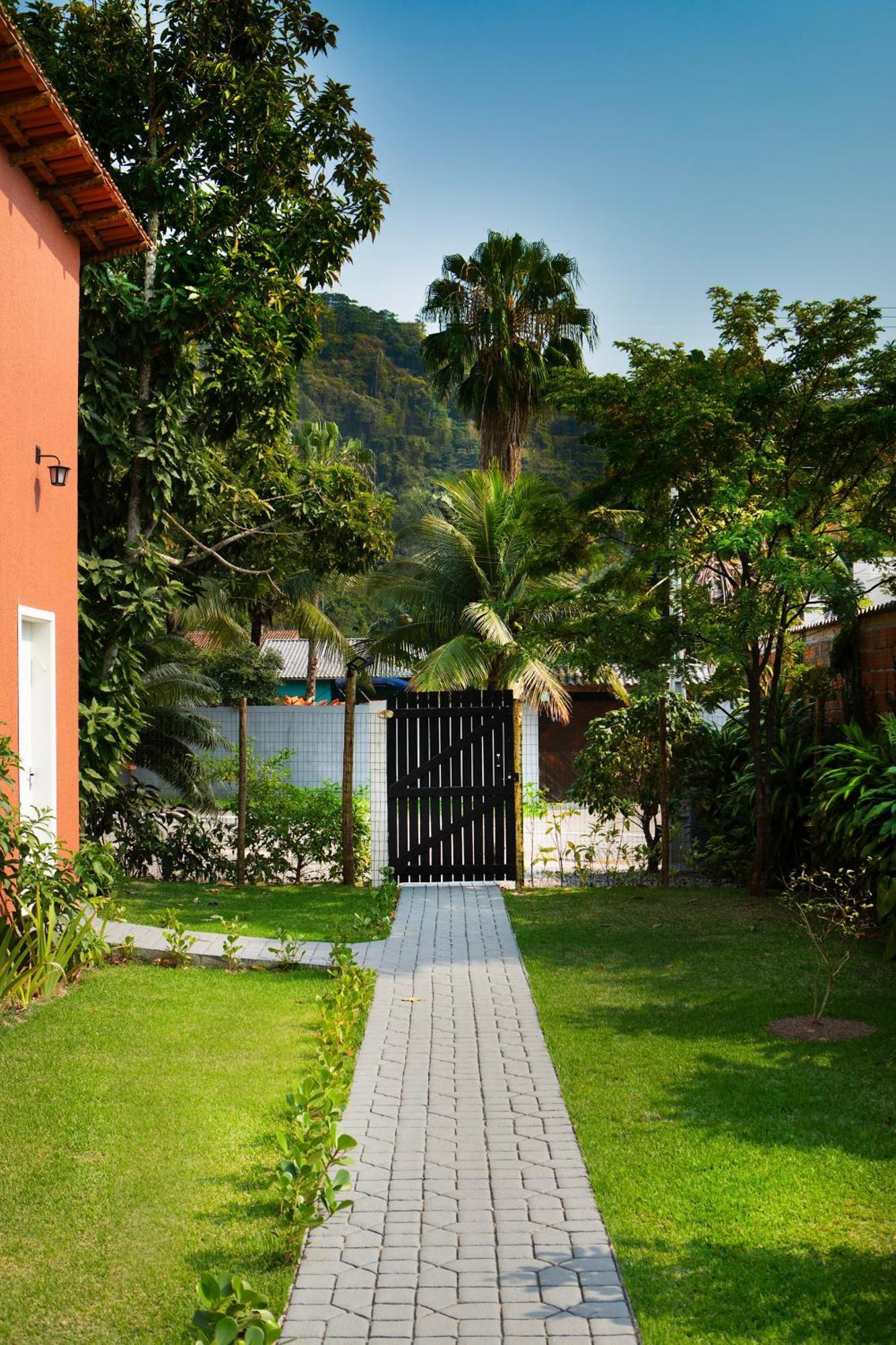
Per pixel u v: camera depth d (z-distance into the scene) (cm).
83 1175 445
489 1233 405
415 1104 545
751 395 1041
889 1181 440
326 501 1377
